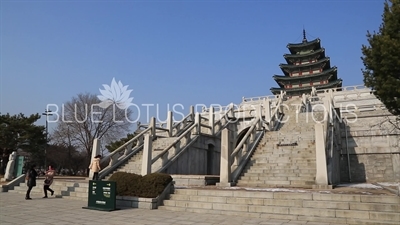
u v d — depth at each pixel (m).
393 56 10.12
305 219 9.57
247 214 10.31
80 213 11.02
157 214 10.74
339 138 21.59
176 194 12.62
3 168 36.62
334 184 14.90
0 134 35.31
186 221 9.41
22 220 9.67
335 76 64.06
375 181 20.78
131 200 12.55
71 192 15.85
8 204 13.53
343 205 9.70
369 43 11.38
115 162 19.94
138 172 18.81
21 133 36.94
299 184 14.52
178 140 20.16
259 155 18.41
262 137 21.44
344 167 21.94
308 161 16.55
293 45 68.81
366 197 9.76
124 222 9.29
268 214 10.07
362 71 11.78
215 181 16.69
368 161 21.50
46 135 39.81
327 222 9.23
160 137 24.09
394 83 10.21
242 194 11.35
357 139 22.58
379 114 23.19
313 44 66.69
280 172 16.02
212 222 9.23
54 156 49.38
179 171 19.72
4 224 9.02
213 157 24.23
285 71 68.00
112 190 11.85
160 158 18.97
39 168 50.34
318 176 13.61
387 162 20.92
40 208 12.29
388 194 10.36
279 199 10.66
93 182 12.50
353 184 16.92
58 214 10.81
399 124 20.41
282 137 20.77
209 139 23.91
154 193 12.38
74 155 53.44
